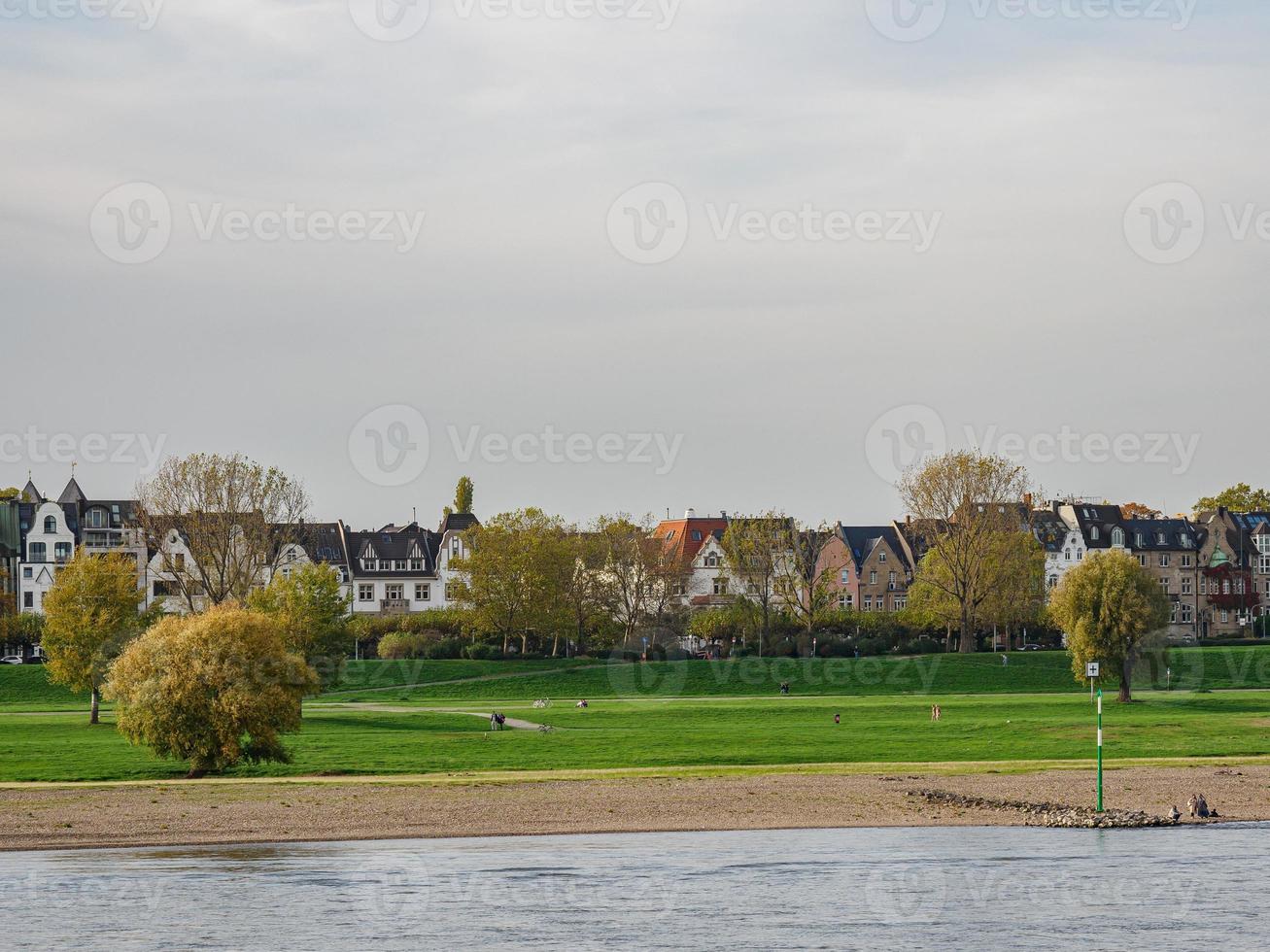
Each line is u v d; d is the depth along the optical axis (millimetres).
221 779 85562
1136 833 72062
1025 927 55969
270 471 154000
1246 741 102688
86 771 87812
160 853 67562
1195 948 53562
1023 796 80812
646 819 74812
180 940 53688
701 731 108375
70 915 56906
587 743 100250
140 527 155750
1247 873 63625
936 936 54625
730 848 68625
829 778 85875
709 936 54469
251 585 148250
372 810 76312
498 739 102438
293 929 55219
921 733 105938
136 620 125125
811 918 56969
